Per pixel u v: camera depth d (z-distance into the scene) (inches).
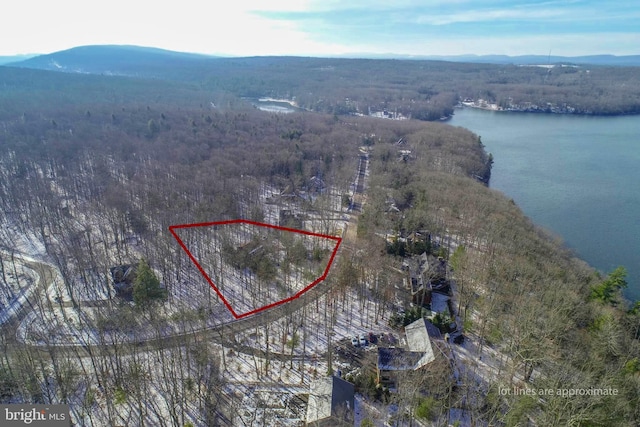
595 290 3149.6
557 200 5762.8
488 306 2947.8
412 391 2162.9
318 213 4813.0
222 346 2628.0
